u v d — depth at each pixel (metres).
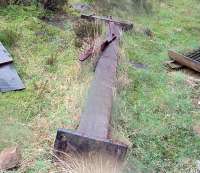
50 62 5.71
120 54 6.20
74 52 6.17
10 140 4.01
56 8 7.73
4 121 4.30
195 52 7.14
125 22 7.82
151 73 6.08
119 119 4.63
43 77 5.35
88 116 4.14
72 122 4.36
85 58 5.74
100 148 3.71
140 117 4.82
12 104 4.65
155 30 8.20
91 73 5.40
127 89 5.44
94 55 5.80
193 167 4.09
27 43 6.16
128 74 5.87
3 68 5.25
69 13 7.86
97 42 6.18
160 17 9.05
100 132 3.90
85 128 3.92
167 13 9.38
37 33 6.56
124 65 5.98
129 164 3.95
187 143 4.49
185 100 5.39
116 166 3.72
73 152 3.74
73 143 3.72
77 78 5.37
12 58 5.59
